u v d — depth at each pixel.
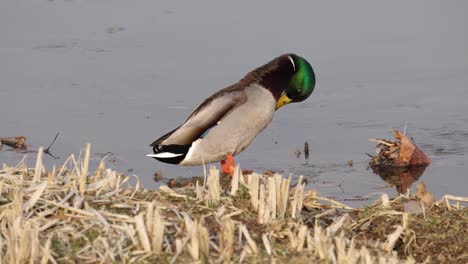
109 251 7.39
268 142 13.95
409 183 11.98
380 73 16.97
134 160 12.90
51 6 21.19
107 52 18.02
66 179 8.86
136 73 16.86
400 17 20.09
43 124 14.38
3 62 17.38
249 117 12.03
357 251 7.73
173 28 19.42
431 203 9.62
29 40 18.72
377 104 15.55
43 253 7.25
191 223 7.54
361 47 18.27
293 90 12.50
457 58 17.67
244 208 8.74
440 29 19.28
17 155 12.95
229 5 21.06
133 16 20.39
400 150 12.72
